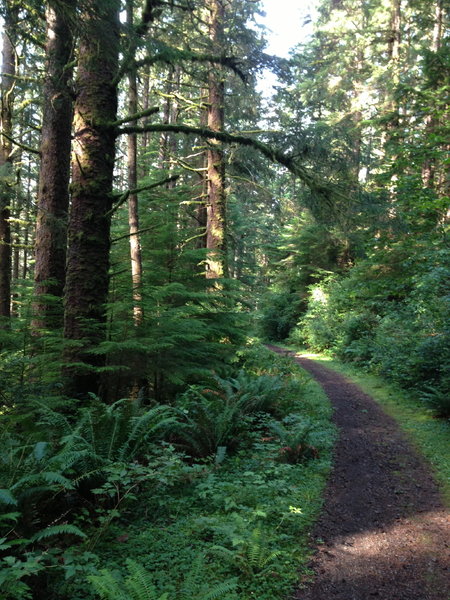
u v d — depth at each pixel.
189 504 5.09
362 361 15.95
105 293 7.49
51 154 9.21
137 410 6.08
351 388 12.73
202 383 9.45
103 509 4.68
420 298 12.87
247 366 13.20
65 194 9.41
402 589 3.75
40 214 9.14
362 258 20.17
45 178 9.23
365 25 21.42
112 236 11.10
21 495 3.70
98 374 7.39
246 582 3.69
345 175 10.32
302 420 8.19
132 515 4.83
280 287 30.27
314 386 12.77
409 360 11.29
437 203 11.83
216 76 11.06
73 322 7.18
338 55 23.09
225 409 7.21
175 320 8.28
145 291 8.76
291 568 4.00
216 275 13.25
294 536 4.58
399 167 13.52
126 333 7.85
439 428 8.31
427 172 15.20
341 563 4.14
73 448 4.71
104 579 3.08
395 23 19.02
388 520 5.01
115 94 7.45
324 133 10.20
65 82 8.30
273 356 16.39
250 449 7.11
